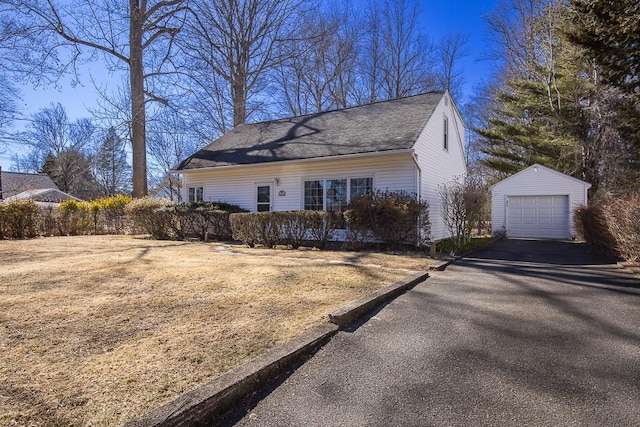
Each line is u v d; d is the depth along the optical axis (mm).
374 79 28062
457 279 6234
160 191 26344
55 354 2727
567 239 15297
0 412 1938
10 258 7559
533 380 2582
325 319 3693
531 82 20891
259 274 5875
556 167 20734
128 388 2234
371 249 10047
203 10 18891
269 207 13539
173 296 4461
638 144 13852
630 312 4262
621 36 8891
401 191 10578
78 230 15406
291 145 13414
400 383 2535
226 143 16375
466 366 2811
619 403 2277
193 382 2336
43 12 14742
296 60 23125
